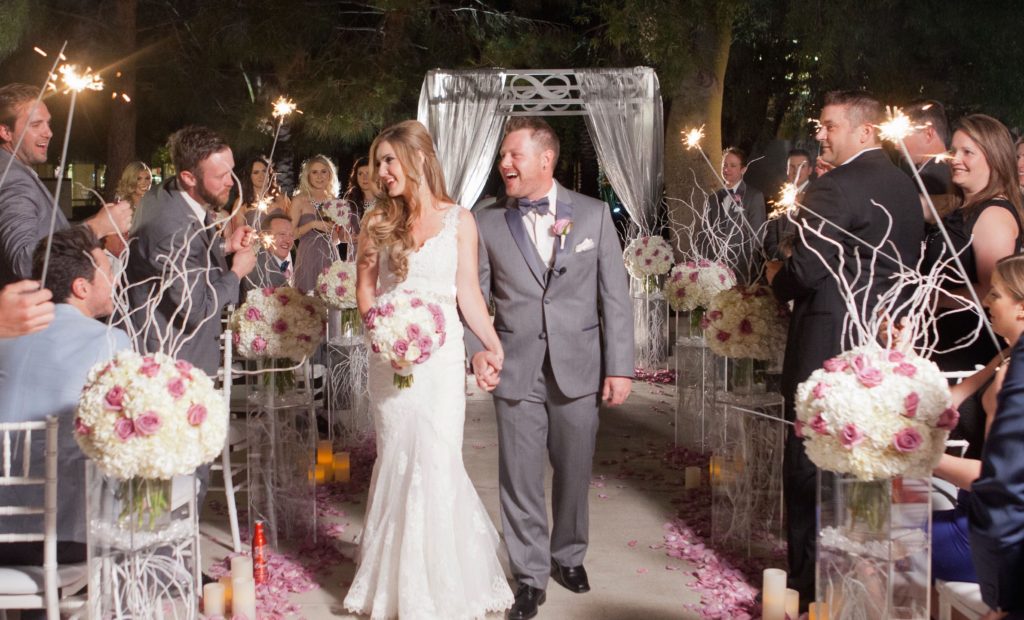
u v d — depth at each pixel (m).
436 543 3.70
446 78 11.10
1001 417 2.34
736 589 4.10
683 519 5.05
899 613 2.63
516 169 3.88
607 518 5.09
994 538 2.32
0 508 2.99
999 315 3.04
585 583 4.13
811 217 3.64
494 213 3.99
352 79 12.71
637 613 3.91
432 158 3.79
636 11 10.77
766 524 4.49
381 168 3.74
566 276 3.88
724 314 4.32
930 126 4.36
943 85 14.71
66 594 3.16
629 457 6.29
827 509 2.72
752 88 16.47
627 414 7.59
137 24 13.30
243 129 12.30
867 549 2.64
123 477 2.80
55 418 2.96
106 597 2.89
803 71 14.22
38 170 14.96
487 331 3.81
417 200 3.74
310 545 4.59
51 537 2.98
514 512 3.95
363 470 5.94
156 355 2.88
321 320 4.57
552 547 4.18
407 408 3.74
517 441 3.93
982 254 3.81
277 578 4.24
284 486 4.62
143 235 4.12
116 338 3.27
